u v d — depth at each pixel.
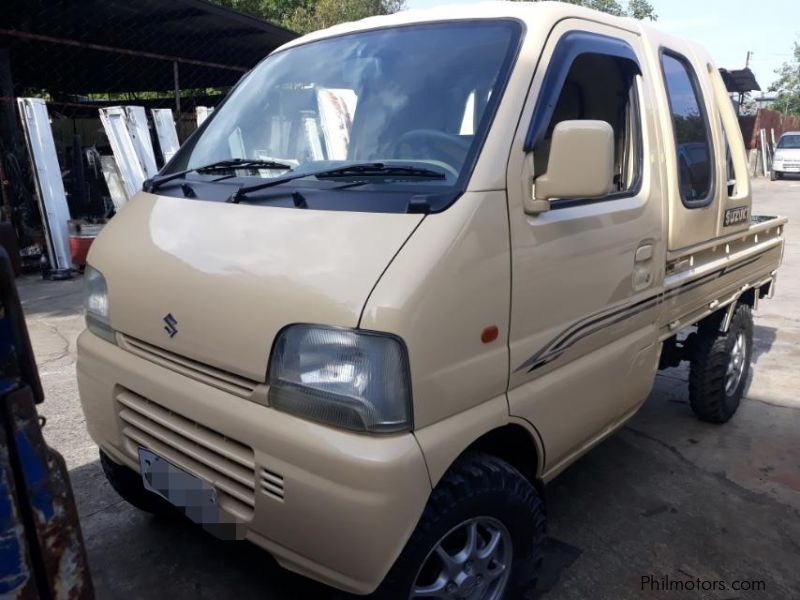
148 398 2.30
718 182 3.62
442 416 1.98
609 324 2.73
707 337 4.27
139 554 2.95
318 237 2.04
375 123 2.54
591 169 2.16
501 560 2.35
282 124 2.83
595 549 3.10
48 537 1.36
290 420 1.92
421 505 1.89
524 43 2.41
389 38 2.80
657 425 4.50
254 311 2.00
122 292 2.43
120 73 13.14
